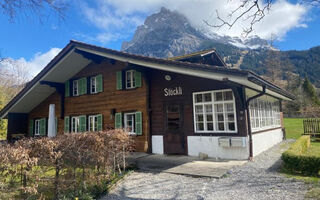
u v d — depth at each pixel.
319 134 14.52
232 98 8.18
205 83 8.76
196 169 6.55
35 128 15.37
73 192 4.48
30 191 3.73
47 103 14.76
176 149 9.27
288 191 4.43
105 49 9.49
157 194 4.68
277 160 7.50
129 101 10.88
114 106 11.45
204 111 8.73
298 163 5.79
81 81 13.09
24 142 4.32
